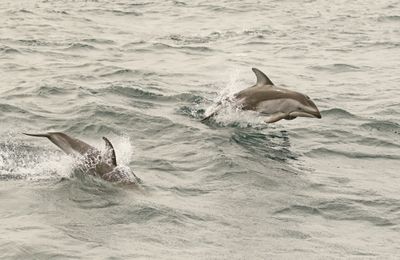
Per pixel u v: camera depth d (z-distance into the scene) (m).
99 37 49.44
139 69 39.31
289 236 18.38
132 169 22.95
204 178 22.55
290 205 20.66
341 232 18.89
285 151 25.97
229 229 18.59
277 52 46.19
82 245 16.84
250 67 41.41
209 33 52.59
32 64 39.78
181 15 60.22
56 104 30.72
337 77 39.41
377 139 27.88
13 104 30.25
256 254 17.09
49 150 23.97
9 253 16.08
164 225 18.44
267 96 28.67
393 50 47.22
